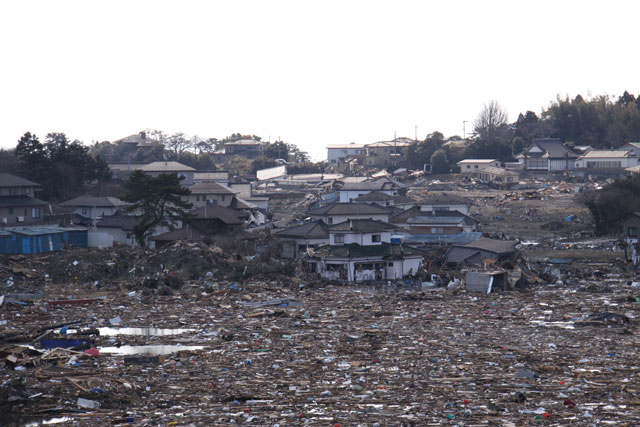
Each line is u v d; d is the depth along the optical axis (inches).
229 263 7844.5
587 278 7362.2
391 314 5467.5
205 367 3754.9
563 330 4751.5
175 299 6264.8
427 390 3240.7
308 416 2859.3
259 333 4741.6
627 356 3922.2
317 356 4003.4
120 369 3727.9
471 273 6781.5
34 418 2962.6
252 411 2952.8
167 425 2787.9
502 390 3223.4
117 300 6171.3
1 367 3782.0
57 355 4037.9
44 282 7101.4
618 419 2736.2
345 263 7652.6
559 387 3250.5
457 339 4456.2
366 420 2787.9
